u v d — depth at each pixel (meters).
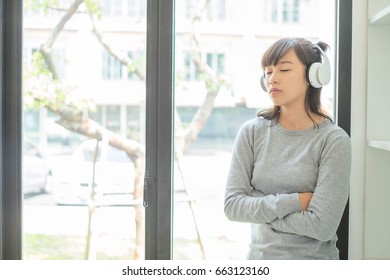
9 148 2.81
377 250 2.68
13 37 2.79
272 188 2.26
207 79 2.82
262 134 2.34
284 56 2.24
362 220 2.70
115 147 2.85
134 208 2.86
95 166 2.86
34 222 2.89
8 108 2.80
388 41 2.65
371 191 2.68
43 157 2.87
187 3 2.80
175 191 2.82
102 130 2.85
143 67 2.82
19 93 2.81
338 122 2.71
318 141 2.21
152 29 2.74
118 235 2.86
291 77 2.23
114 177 2.86
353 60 2.68
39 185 2.87
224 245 2.83
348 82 2.70
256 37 2.81
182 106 2.81
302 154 2.22
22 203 2.85
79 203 2.86
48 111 2.86
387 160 2.67
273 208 2.15
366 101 2.68
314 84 2.23
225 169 2.83
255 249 2.33
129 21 2.82
